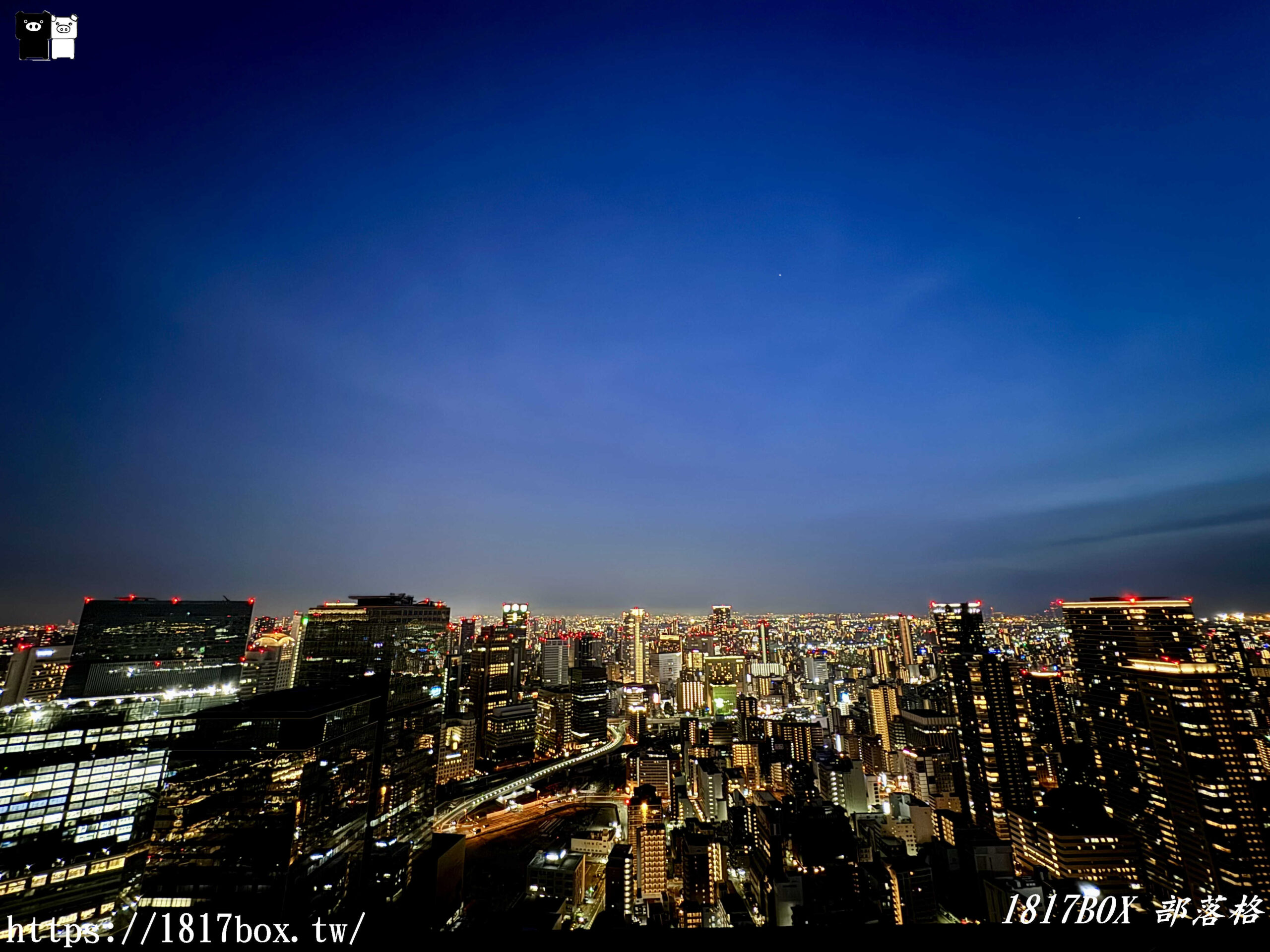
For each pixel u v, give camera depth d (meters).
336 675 136.12
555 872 107.69
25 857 67.75
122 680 136.25
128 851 71.06
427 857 103.62
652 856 120.12
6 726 72.19
